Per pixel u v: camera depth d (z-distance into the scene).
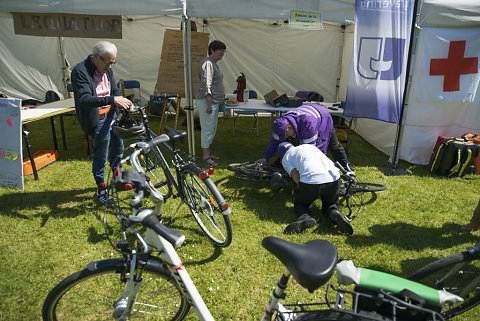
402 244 3.04
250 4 4.07
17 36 7.71
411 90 4.73
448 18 4.31
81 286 2.29
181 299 1.97
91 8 3.94
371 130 6.22
